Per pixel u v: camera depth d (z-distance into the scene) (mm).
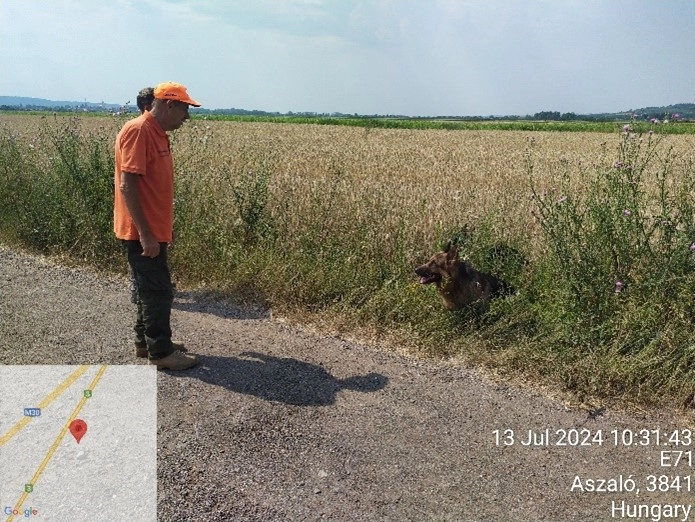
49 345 5125
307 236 7441
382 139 33500
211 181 9711
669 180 8648
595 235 5707
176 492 3234
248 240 7965
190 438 3754
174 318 6016
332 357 5145
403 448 3783
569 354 4965
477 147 28172
